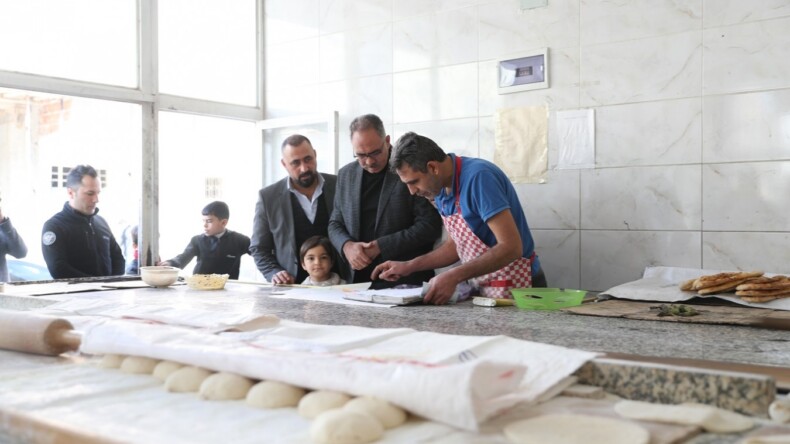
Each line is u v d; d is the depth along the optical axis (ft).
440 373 2.79
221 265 12.26
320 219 10.05
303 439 2.62
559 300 6.33
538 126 10.07
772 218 8.32
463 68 10.83
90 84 11.10
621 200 9.43
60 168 12.89
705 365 3.51
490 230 7.21
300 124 12.72
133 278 9.20
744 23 8.41
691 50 8.80
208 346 3.61
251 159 13.70
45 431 2.73
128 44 11.86
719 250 8.70
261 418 2.90
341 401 2.95
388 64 11.74
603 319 5.55
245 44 13.58
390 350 3.58
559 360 3.41
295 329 4.16
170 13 12.59
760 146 8.36
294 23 13.02
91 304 5.70
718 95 8.64
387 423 2.75
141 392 3.34
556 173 9.95
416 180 7.08
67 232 10.67
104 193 12.54
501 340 3.80
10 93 12.81
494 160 10.54
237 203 13.93
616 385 3.30
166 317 4.54
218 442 2.57
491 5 10.50
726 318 5.56
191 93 12.98
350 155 12.30
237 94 13.61
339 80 12.42
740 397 2.98
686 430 2.68
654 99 9.10
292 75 13.12
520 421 2.78
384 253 8.63
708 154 8.73
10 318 4.43
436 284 6.47
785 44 8.15
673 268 8.74
